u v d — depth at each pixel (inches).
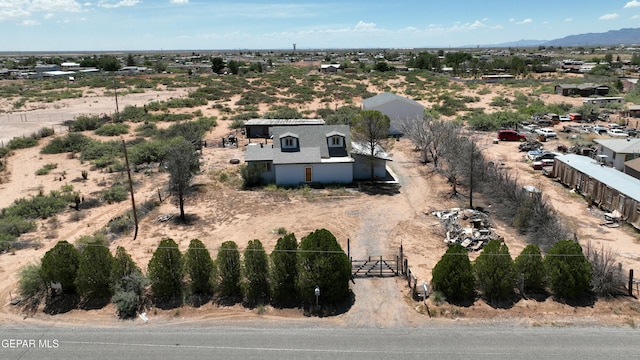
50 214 1307.8
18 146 2106.3
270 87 3993.6
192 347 713.6
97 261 842.8
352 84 4239.7
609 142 1663.4
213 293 864.9
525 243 1093.1
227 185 1555.1
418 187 1545.3
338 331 753.0
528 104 3166.8
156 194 1481.3
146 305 831.7
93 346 718.5
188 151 1465.3
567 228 1160.8
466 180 1493.6
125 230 1183.6
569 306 815.7
